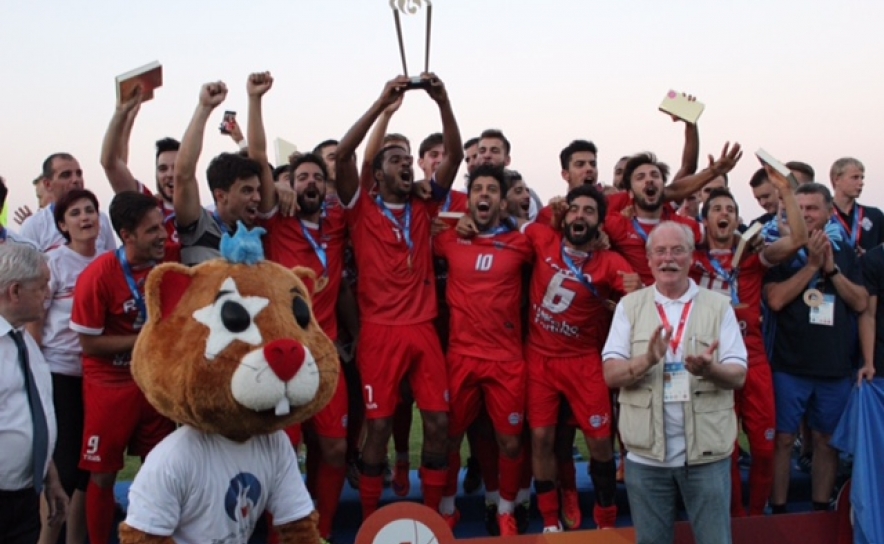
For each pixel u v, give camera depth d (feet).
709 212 19.25
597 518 18.86
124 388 16.03
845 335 19.40
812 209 19.58
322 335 11.69
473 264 18.53
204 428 10.75
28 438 12.50
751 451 19.48
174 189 15.92
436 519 14.84
